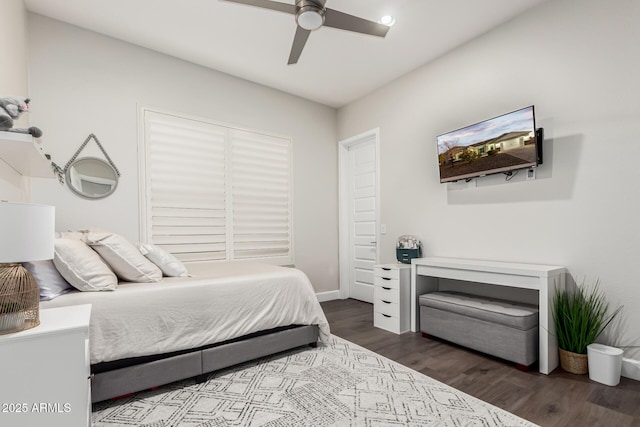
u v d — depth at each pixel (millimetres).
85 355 1234
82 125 2900
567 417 1700
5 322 1127
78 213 2871
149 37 3059
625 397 1894
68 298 1705
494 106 2912
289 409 1791
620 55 2195
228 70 3699
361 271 4574
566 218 2455
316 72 3752
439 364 2393
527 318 2246
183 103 3469
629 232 2158
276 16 2742
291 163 4332
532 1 2572
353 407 1809
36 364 1146
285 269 2797
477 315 2523
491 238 2943
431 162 3496
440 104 3396
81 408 1222
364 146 4531
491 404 1834
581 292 2357
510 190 2803
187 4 2594
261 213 4059
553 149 2525
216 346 2154
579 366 2199
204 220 3604
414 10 2670
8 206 1102
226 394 1954
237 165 3861
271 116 4152
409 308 3209
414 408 1796
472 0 2549
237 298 2252
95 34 2977
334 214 4785
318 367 2328
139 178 3184
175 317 1977
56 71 2791
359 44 3158
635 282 2133
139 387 1856
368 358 2496
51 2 2570
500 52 2869
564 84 2467
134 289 1912
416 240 3541
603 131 2271
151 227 3252
